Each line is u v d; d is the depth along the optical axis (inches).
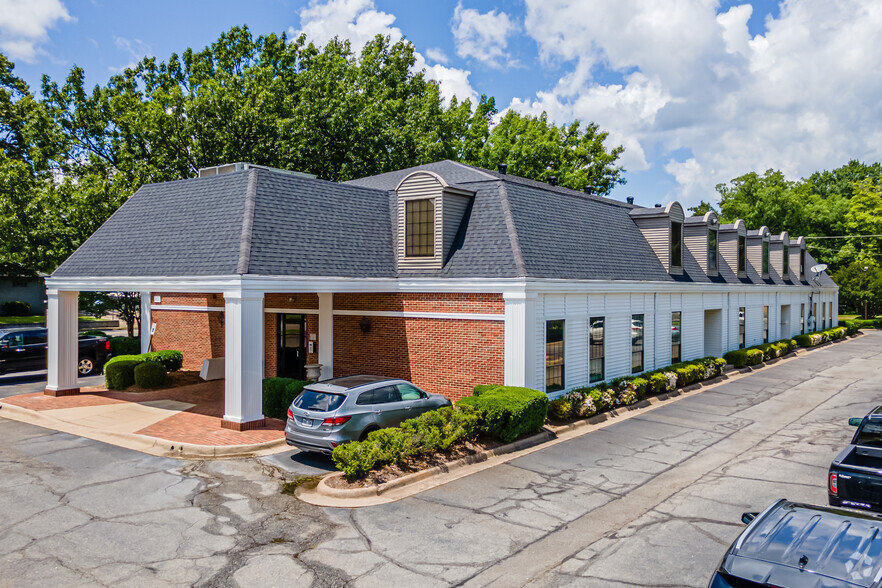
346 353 757.9
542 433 603.8
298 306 812.0
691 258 1040.8
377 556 331.9
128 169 1203.2
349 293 753.0
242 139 1216.8
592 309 745.6
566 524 379.6
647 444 581.3
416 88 1836.9
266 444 532.1
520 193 762.8
